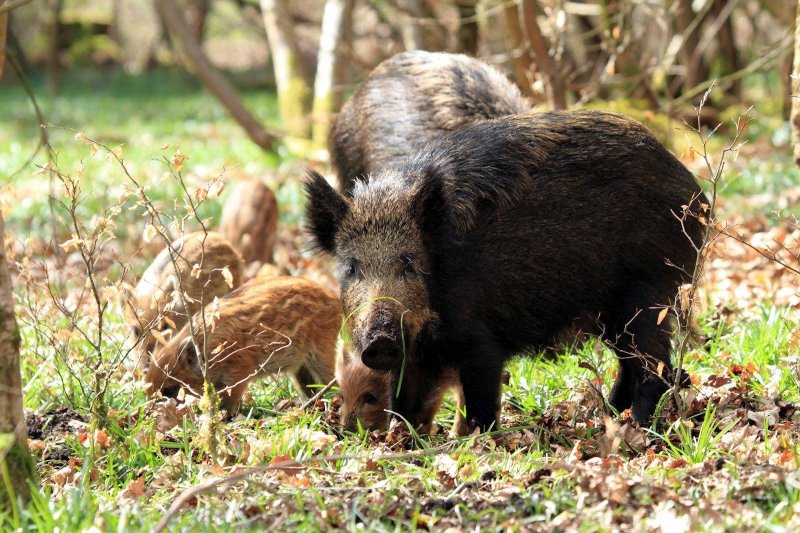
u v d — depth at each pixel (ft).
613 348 33.78
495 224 32.12
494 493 26.37
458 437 32.83
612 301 33.76
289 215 73.77
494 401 32.53
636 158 33.37
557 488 25.70
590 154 33.09
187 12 207.82
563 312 33.37
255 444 31.12
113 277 57.31
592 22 92.99
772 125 102.22
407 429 33.53
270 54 205.26
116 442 31.14
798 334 35.50
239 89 183.52
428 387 33.83
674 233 33.65
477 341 32.17
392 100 41.09
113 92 187.73
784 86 94.32
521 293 32.48
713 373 37.45
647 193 33.22
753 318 42.98
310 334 40.09
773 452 28.55
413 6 87.45
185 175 86.84
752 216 64.95
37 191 82.79
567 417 34.32
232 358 37.68
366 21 131.34
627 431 30.96
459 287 31.78
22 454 25.27
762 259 54.13
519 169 32.37
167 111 151.74
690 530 22.77
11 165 94.79
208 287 44.70
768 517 23.13
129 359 41.24
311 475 28.91
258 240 57.21
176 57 212.02
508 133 33.17
